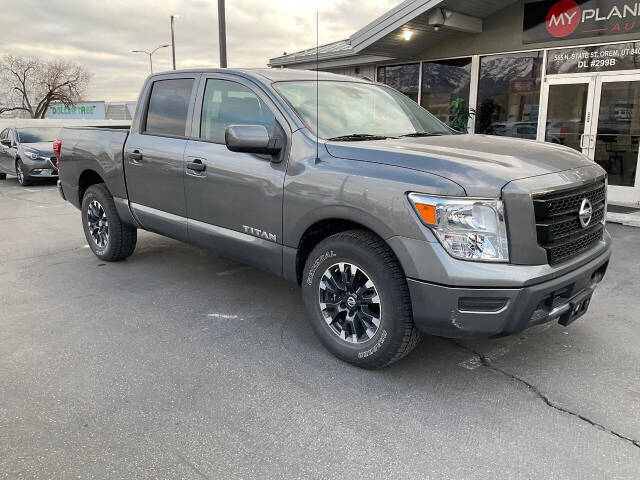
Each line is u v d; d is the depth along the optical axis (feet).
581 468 7.79
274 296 15.30
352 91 13.84
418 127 13.78
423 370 10.81
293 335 12.54
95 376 10.48
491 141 11.71
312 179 10.81
